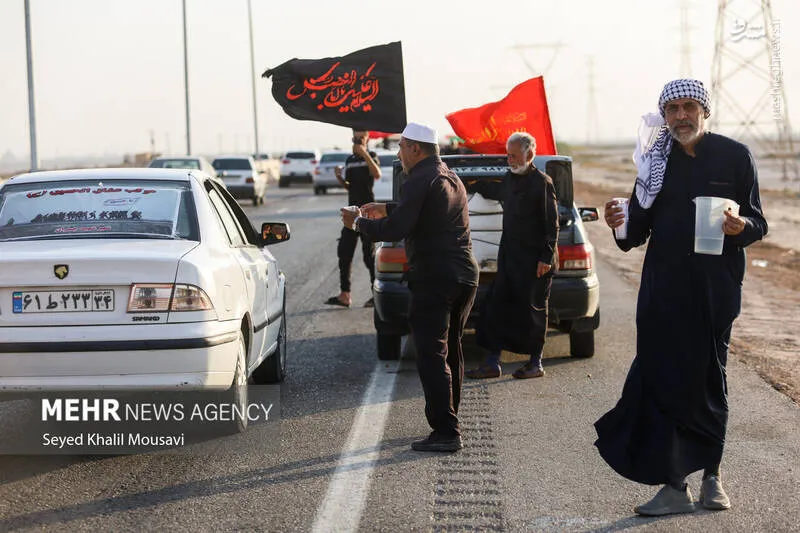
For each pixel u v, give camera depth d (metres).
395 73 8.12
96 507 4.84
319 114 8.16
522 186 7.70
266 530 4.51
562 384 7.79
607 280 15.20
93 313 5.41
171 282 5.48
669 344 4.62
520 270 7.78
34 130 29.17
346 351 9.27
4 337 5.32
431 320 5.85
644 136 4.75
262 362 7.68
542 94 10.39
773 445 6.01
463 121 10.58
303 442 6.07
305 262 17.42
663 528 4.55
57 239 5.89
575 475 5.39
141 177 6.56
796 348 9.62
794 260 19.69
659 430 4.64
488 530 4.52
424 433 6.29
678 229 4.59
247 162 35.28
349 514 4.73
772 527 4.55
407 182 5.83
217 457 5.73
